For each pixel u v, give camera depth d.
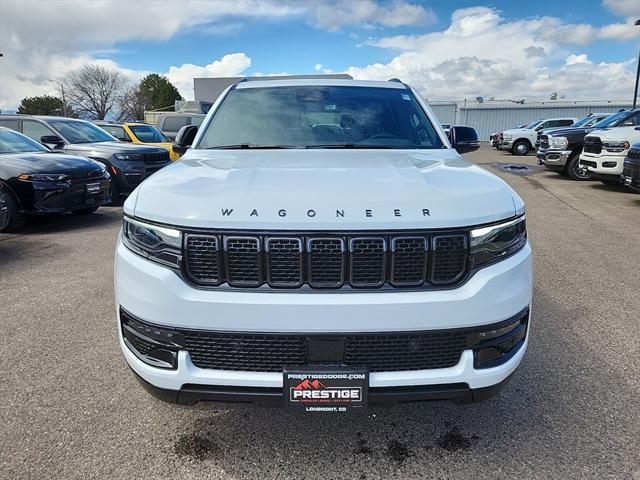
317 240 1.88
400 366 1.97
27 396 2.78
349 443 2.39
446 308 1.91
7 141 7.80
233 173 2.26
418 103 3.62
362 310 1.87
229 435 2.45
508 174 15.20
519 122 43.47
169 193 2.06
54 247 6.23
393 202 1.95
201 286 1.93
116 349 3.36
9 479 2.13
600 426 2.51
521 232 2.16
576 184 12.59
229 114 3.41
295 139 3.20
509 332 2.08
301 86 3.68
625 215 8.40
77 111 67.06
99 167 7.81
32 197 6.86
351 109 3.43
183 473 2.19
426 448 2.36
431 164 2.55
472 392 2.03
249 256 1.90
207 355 1.97
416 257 1.92
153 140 13.59
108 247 6.24
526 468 2.21
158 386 2.03
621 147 10.41
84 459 2.27
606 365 3.13
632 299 4.33
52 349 3.36
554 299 4.33
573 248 6.15
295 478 2.16
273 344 1.93
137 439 2.41
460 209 1.96
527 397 2.77
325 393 1.94
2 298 4.36
